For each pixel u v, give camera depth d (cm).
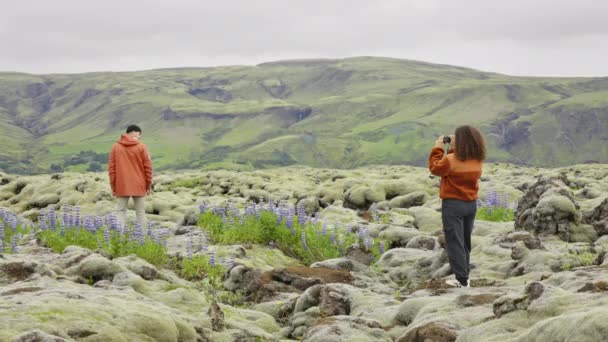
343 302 942
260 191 3541
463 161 1009
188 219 2125
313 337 734
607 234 1501
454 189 1016
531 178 3778
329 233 1734
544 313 588
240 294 1145
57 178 3812
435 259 1341
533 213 1582
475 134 1013
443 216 1034
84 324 568
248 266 1255
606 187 3098
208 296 1043
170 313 702
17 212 3156
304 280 1141
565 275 818
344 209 2425
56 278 923
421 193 2900
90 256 1054
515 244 1239
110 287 915
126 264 1110
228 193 3816
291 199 3359
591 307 564
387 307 888
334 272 1200
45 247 1375
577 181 3400
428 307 779
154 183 4656
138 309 670
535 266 1152
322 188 3469
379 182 3177
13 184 3797
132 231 1467
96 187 3262
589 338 458
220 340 707
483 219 2039
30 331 508
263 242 1723
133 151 1809
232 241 1667
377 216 2312
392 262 1438
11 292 683
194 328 703
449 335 646
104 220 1578
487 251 1335
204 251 1476
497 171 5147
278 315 994
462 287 944
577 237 1504
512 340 543
